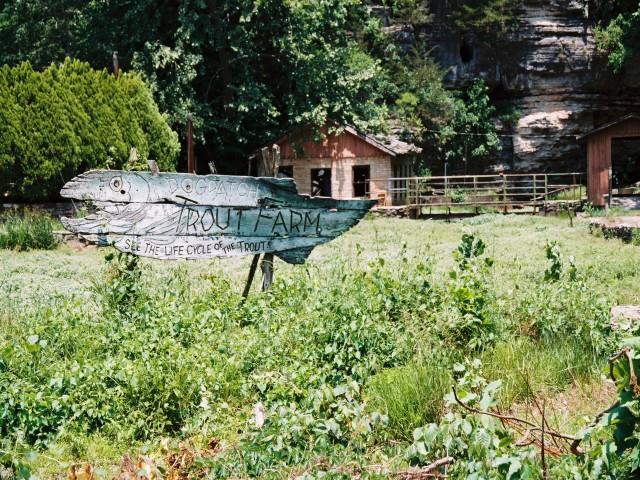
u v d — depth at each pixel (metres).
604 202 34.59
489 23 44.47
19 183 27.28
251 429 7.04
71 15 44.00
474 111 44.66
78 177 10.88
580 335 9.41
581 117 45.03
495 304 9.92
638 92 45.66
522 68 45.22
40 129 27.08
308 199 11.91
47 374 8.12
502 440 5.63
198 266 17.66
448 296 10.16
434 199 39.16
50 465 6.93
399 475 5.90
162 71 37.53
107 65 39.06
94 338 9.41
